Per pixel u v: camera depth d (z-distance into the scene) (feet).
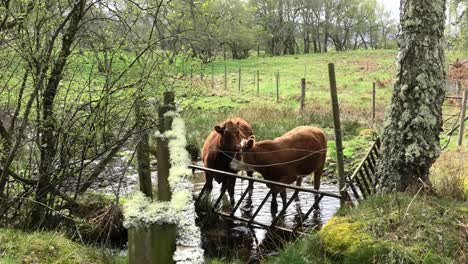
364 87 96.32
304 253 16.62
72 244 16.33
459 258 14.26
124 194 24.81
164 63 18.20
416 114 19.21
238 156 26.30
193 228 7.77
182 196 8.93
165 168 13.29
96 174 19.81
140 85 17.87
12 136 18.43
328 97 81.20
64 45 17.39
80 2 17.25
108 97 17.70
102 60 18.54
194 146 42.14
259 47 230.89
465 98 37.68
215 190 30.91
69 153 18.70
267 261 19.10
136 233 6.70
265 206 27.89
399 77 19.72
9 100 17.69
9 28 16.34
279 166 26.22
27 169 19.61
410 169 19.43
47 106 17.78
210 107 66.28
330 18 243.60
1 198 17.03
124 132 19.76
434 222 16.01
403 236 15.38
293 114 57.52
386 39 261.03
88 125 18.21
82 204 21.29
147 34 19.58
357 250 15.12
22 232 16.66
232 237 22.66
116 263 15.98
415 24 19.11
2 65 17.11
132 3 18.17
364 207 17.85
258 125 51.06
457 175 22.65
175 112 16.39
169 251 6.72
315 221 24.66
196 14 18.84
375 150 25.58
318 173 30.22
